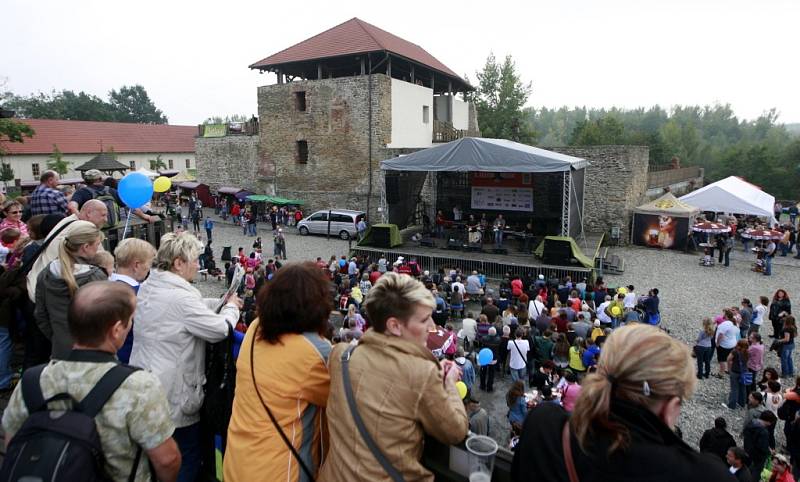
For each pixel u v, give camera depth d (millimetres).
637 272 20125
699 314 15117
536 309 12117
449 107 37562
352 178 30266
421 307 1796
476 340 10961
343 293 14289
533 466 1405
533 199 24328
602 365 1362
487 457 1664
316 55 30469
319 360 1906
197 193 36969
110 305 1799
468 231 22656
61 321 2895
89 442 1639
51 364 1816
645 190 29172
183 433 2451
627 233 25688
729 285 18172
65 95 76312
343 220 27578
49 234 3879
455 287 14758
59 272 2918
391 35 36062
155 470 1852
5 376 4102
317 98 30562
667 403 1301
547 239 18375
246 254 24078
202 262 19875
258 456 1854
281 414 1868
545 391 7641
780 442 8852
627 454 1215
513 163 19000
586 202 26250
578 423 1315
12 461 1611
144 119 88250
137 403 1739
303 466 1910
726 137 111125
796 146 55688
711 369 11648
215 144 35906
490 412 9641
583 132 64250
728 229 20703
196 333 2365
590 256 19688
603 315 12812
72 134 46438
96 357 1801
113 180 7914
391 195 23125
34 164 42406
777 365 11836
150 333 2369
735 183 27641
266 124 32719
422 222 27609
